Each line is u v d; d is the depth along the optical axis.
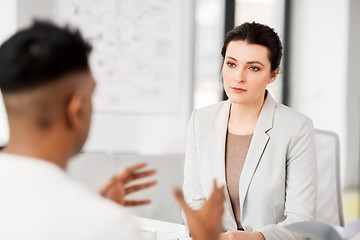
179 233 1.68
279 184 1.77
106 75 3.92
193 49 4.17
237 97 1.74
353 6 5.41
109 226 0.64
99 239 0.63
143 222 1.83
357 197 5.18
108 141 3.95
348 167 5.38
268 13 5.12
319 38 5.38
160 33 4.04
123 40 3.94
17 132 0.74
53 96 0.73
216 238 0.89
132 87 4.00
